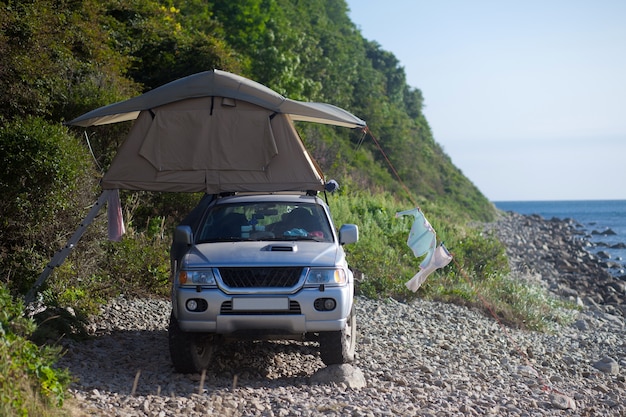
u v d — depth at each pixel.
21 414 5.48
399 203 34.78
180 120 9.55
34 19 16.06
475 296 17.28
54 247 11.80
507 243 42.69
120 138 17.38
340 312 8.00
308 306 7.86
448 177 79.62
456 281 19.11
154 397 7.09
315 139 33.50
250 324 7.81
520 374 10.73
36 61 15.69
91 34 21.19
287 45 43.94
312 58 52.53
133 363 8.66
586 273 35.19
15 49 15.22
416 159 69.38
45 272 10.01
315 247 8.47
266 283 7.91
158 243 14.98
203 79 9.55
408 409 7.44
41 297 9.82
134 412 6.53
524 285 21.61
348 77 62.94
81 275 12.08
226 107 9.59
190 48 27.36
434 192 66.69
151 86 26.14
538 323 16.09
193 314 7.83
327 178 30.47
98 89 18.09
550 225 83.88
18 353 6.17
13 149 11.13
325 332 8.32
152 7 30.72
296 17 62.09
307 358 9.63
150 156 9.48
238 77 9.64
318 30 67.44
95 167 14.91
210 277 7.89
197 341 8.22
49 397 6.09
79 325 9.59
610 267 45.16
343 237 9.04
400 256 20.89
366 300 15.47
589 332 17.22
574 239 66.06
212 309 7.80
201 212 9.89
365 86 71.19
